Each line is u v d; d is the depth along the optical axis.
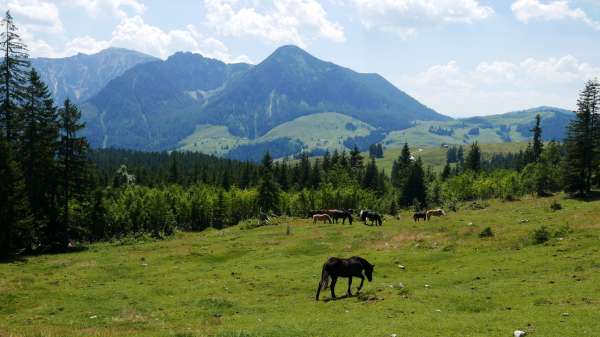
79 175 56.59
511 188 88.50
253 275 32.38
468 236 41.34
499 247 34.38
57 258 46.00
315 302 22.89
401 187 109.69
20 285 29.45
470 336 14.70
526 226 43.72
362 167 139.12
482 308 19.09
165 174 148.12
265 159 133.75
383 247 40.97
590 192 77.06
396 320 17.45
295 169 139.62
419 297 21.52
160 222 79.56
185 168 187.62
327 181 124.19
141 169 154.38
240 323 19.09
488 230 40.66
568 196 76.69
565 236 34.16
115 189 105.94
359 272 24.08
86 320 21.61
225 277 32.31
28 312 23.53
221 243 52.03
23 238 48.91
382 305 20.47
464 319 17.03
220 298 25.02
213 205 98.69
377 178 129.75
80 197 57.81
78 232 57.97
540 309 17.66
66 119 55.78
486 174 123.19
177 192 104.19
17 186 46.75
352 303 21.69
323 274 23.47
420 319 17.36
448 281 25.64
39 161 52.28
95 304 25.28
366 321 17.58
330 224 64.19
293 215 97.62
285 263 37.28
